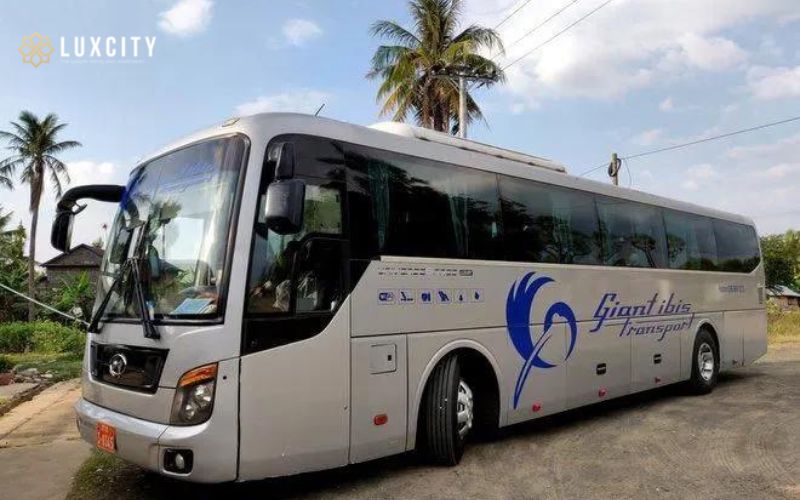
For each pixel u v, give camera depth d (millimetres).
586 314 7812
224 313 4438
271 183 4516
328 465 4895
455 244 6160
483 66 23641
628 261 8727
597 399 7914
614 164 25078
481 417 6590
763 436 7285
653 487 5484
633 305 8742
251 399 4457
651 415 8625
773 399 9836
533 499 5168
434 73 24531
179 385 4395
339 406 4984
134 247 5234
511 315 6699
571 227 7773
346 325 5090
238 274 4523
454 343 6020
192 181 5035
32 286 39625
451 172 6277
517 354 6730
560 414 8734
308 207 4988
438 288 5922
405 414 5531
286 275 4770
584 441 7105
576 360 7582
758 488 5438
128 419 4664
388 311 5438
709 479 5699
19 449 6859
